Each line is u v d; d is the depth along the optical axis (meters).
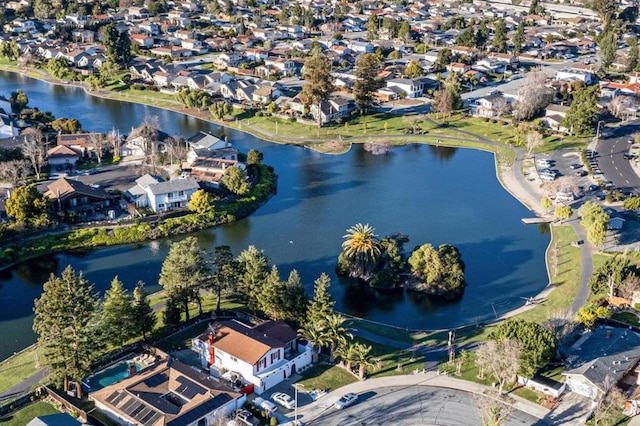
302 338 104.31
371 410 90.75
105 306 100.88
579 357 99.00
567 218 155.38
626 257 131.50
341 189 179.12
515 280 131.12
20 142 185.75
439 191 178.12
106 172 179.38
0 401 91.75
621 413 89.56
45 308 90.19
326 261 138.12
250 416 87.44
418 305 123.31
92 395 90.94
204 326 110.38
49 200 150.38
